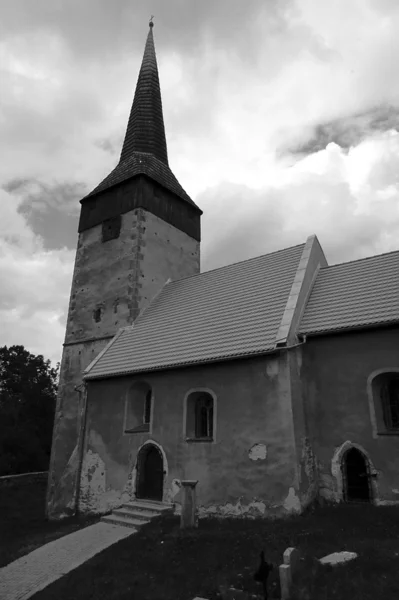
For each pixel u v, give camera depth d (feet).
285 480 37.09
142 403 52.44
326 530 31.19
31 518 58.70
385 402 40.16
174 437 45.32
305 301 48.16
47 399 164.55
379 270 48.32
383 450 37.55
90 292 70.23
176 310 59.77
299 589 21.93
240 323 47.70
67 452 60.80
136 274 65.98
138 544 33.19
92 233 74.79
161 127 87.15
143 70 92.17
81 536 38.37
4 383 165.58
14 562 32.94
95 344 65.16
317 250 56.49
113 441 50.39
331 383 41.78
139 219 69.36
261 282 53.98
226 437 41.68
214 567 26.53
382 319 40.04
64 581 27.68
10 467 122.72
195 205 82.23
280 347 39.86
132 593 24.25
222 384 43.65
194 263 78.69
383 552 25.68
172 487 43.75
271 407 39.81
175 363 46.68
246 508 38.45
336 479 39.09
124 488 47.52
